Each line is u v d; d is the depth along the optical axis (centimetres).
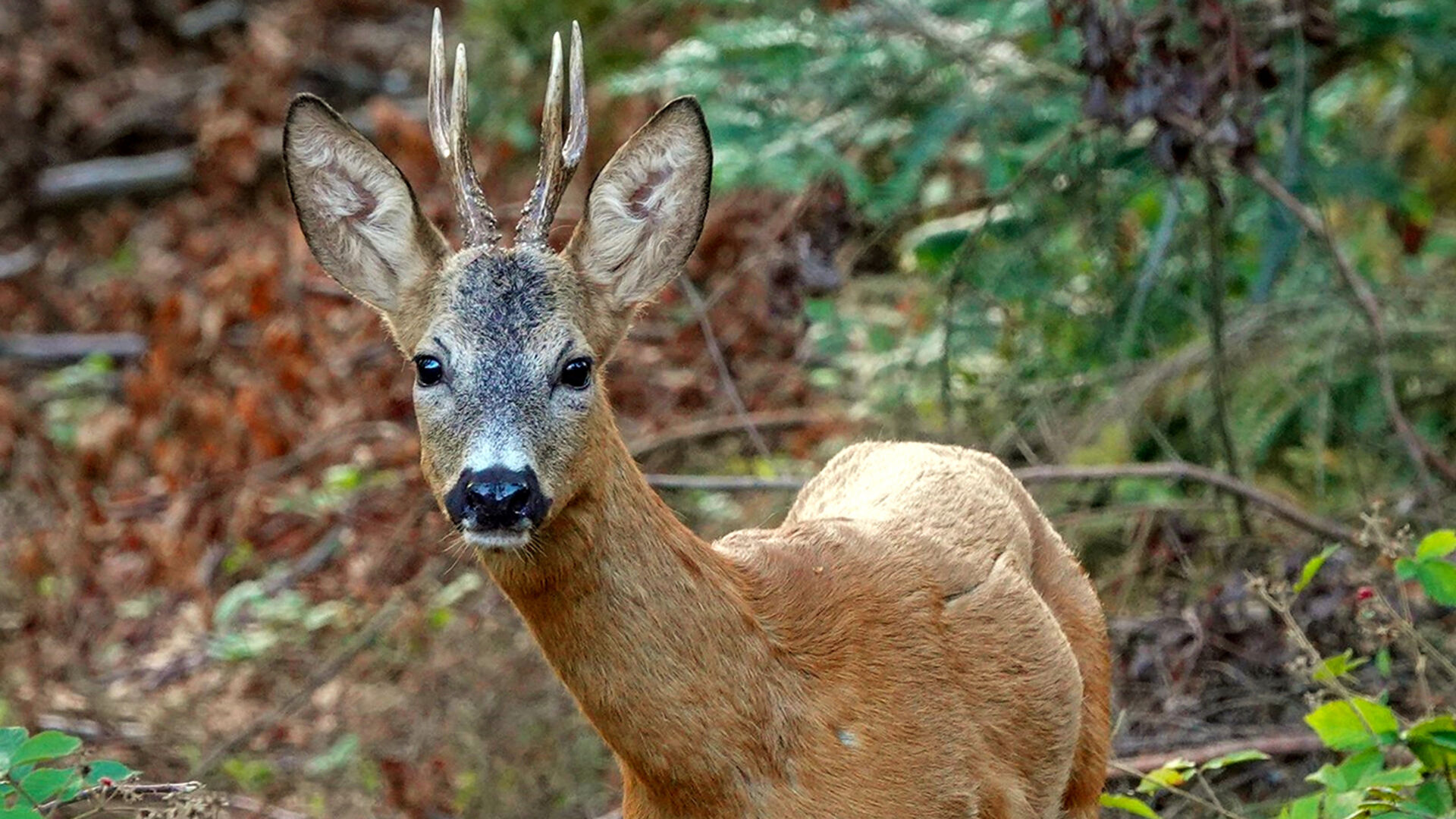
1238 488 1159
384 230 801
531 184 1650
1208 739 1094
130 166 2248
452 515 732
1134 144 1346
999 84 1372
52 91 2302
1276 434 1309
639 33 1769
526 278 771
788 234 1338
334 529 1404
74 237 2208
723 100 1415
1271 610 1105
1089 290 1395
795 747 752
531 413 741
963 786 788
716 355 1306
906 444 948
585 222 789
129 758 1262
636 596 738
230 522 1427
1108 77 1131
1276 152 1405
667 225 815
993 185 1348
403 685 1241
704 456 1412
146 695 1336
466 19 1962
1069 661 849
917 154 1352
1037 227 1370
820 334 1424
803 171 1324
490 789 1153
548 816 1148
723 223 1461
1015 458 1366
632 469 757
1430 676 1091
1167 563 1230
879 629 786
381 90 2317
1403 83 1479
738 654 747
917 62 1383
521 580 738
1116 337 1374
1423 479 1179
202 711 1287
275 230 1816
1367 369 1323
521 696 1181
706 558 756
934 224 1434
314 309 1506
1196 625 1116
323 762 1195
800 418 1395
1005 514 881
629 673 739
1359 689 1075
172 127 2336
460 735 1170
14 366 1866
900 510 855
